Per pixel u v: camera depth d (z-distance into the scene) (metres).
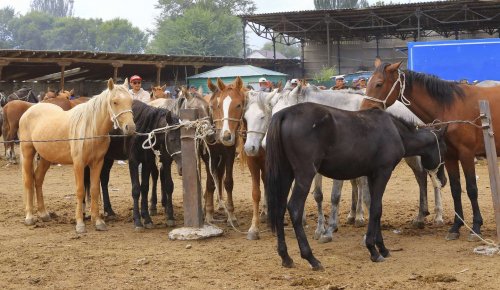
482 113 9.09
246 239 10.12
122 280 7.79
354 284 7.41
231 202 11.30
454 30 40.81
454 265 8.21
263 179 11.01
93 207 11.03
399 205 13.16
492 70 21.38
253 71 33.97
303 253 8.08
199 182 10.36
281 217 8.23
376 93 9.77
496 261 8.34
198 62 37.41
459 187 9.84
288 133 7.89
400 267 8.21
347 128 8.09
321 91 10.27
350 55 44.19
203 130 10.20
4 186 16.73
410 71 9.91
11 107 20.73
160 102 13.11
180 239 10.08
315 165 7.90
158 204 13.64
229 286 7.47
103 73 38.62
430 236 10.12
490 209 12.32
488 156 9.09
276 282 7.61
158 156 11.20
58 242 10.02
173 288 7.43
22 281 7.79
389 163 8.41
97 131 10.60
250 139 9.57
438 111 9.77
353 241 9.85
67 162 11.12
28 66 33.41
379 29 39.69
